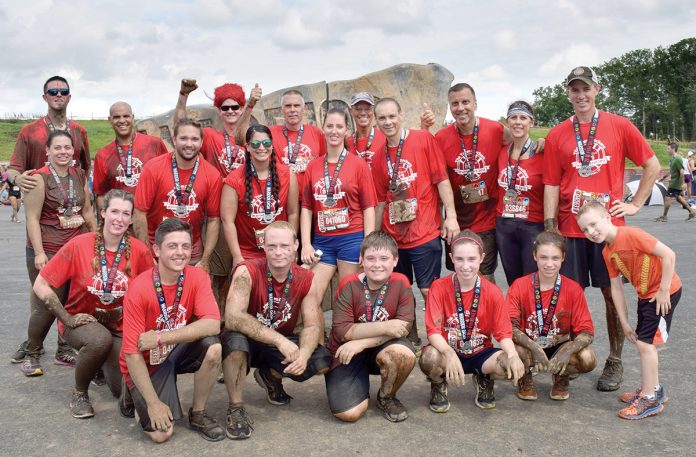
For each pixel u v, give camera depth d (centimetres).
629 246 384
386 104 501
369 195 496
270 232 384
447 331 413
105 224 415
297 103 551
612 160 455
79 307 422
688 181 1995
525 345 409
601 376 443
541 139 495
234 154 561
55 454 344
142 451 347
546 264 416
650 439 348
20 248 1237
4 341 571
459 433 364
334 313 413
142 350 355
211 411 407
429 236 519
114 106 539
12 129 6303
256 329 385
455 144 532
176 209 477
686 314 614
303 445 351
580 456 329
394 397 399
